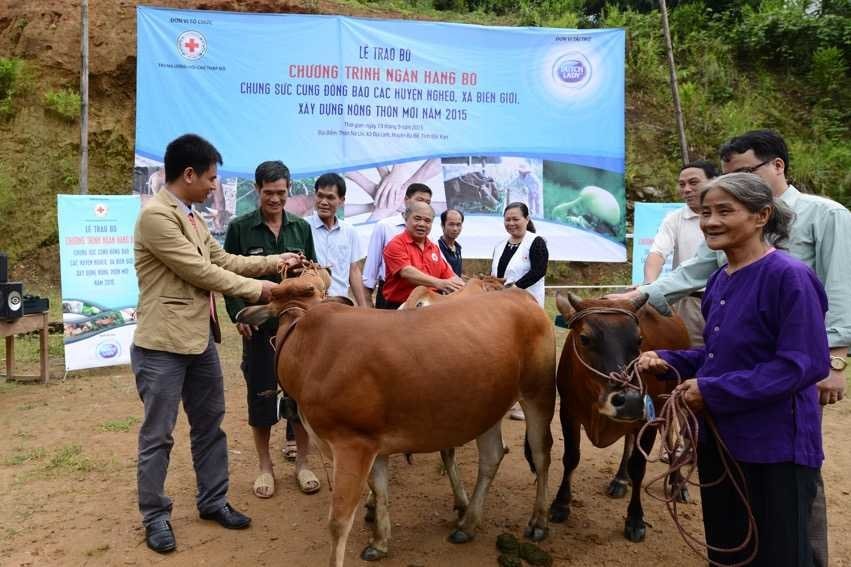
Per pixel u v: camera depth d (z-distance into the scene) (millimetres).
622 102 10695
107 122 13242
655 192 13523
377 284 5840
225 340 9328
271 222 4773
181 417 6367
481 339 3512
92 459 5297
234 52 9672
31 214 12539
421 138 10281
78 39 13617
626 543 4117
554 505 4445
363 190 10164
